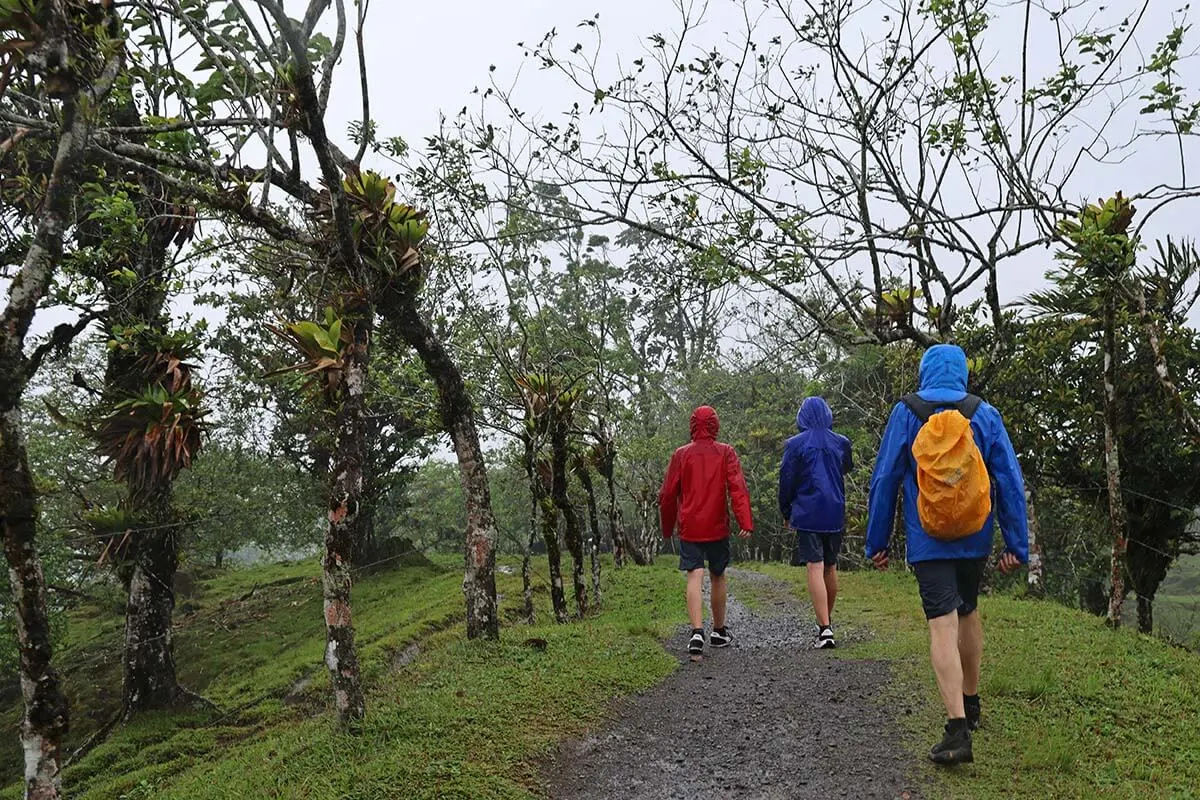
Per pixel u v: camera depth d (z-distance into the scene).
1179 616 30.08
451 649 7.33
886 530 4.60
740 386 28.47
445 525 34.38
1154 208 8.06
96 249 7.43
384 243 6.28
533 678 6.17
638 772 4.80
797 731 5.23
